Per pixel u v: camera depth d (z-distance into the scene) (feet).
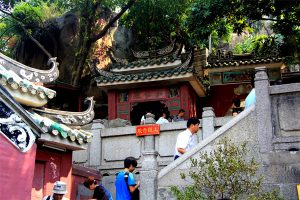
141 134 40.88
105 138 42.39
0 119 13.94
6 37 95.91
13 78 24.08
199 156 25.62
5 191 13.69
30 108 27.25
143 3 77.77
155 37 83.66
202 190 22.97
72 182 32.01
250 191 22.45
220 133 25.66
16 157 14.26
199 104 71.77
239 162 22.34
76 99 79.30
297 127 24.38
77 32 88.07
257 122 25.09
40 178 26.37
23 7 85.40
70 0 79.51
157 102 65.62
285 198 23.15
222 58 72.02
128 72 65.26
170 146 39.70
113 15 88.53
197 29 48.37
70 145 27.81
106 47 87.61
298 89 24.84
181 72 59.52
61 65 87.81
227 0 47.32
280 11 49.37
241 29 51.98
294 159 23.75
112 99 64.23
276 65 68.33
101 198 23.62
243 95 70.18
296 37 51.65
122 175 24.61
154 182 25.94
